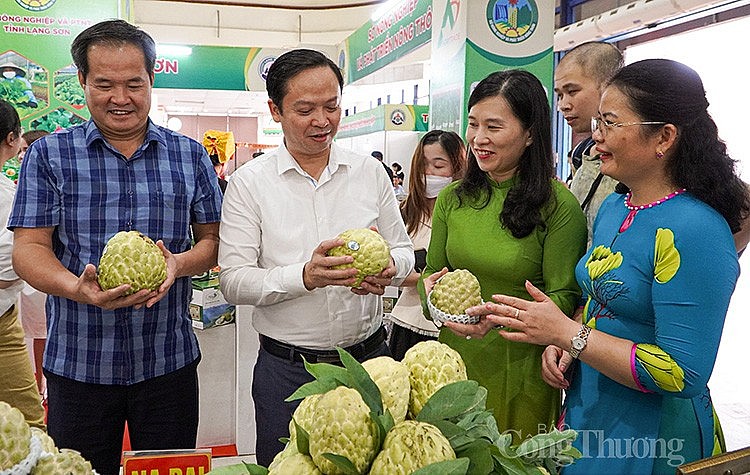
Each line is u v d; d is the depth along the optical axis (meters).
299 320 2.15
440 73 5.17
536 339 1.63
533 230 2.01
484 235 2.07
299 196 2.18
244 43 13.12
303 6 13.07
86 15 4.51
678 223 1.51
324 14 13.07
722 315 1.48
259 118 14.06
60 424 2.15
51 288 1.90
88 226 2.08
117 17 4.56
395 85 10.07
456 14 4.76
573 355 1.60
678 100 1.51
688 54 5.75
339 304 2.15
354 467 0.95
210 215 2.29
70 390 2.13
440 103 5.18
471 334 1.83
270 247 2.17
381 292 1.98
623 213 1.67
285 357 2.17
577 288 2.00
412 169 3.27
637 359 1.52
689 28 5.67
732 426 4.45
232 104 12.14
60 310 2.12
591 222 2.27
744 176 5.16
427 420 1.07
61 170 2.05
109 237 2.10
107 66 1.92
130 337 2.13
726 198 1.53
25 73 4.48
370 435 0.97
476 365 2.09
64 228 2.08
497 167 2.02
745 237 2.12
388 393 1.11
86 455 2.16
